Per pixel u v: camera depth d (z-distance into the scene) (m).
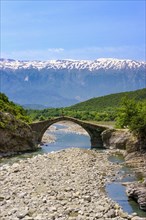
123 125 138.12
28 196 58.56
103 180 76.00
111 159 110.12
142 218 49.19
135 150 112.88
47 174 78.00
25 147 133.75
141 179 77.00
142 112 119.50
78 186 67.44
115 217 49.41
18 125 131.38
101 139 149.25
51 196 58.78
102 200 58.06
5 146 125.50
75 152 115.38
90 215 49.56
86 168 88.75
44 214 49.03
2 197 57.56
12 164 97.25
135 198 60.06
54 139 179.75
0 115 126.69
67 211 50.88
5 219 46.56
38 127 152.88
